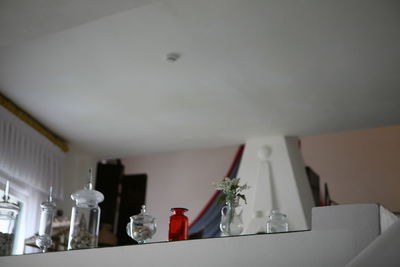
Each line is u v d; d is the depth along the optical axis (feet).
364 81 18.30
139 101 20.22
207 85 18.83
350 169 28.86
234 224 11.65
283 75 18.01
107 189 26.03
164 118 21.81
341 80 18.28
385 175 28.12
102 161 27.89
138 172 31.53
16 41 13.39
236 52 16.67
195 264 9.48
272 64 17.31
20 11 11.99
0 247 11.59
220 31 15.57
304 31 15.53
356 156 29.01
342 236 8.33
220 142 24.49
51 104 20.65
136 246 10.18
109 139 24.29
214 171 29.86
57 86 19.19
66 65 17.71
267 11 14.64
